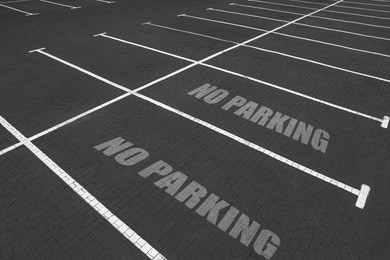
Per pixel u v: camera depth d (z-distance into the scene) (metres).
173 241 4.61
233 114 7.65
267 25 14.94
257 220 4.98
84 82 8.93
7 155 6.08
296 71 10.09
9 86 8.59
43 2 18.20
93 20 14.97
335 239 4.71
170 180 5.67
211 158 6.23
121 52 11.19
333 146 6.65
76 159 6.05
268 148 6.55
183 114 7.58
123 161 6.05
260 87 8.97
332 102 8.30
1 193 5.26
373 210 5.21
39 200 5.17
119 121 7.23
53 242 4.53
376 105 8.23
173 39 12.69
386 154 6.46
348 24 15.47
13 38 12.22
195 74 9.62
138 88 8.69
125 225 4.82
